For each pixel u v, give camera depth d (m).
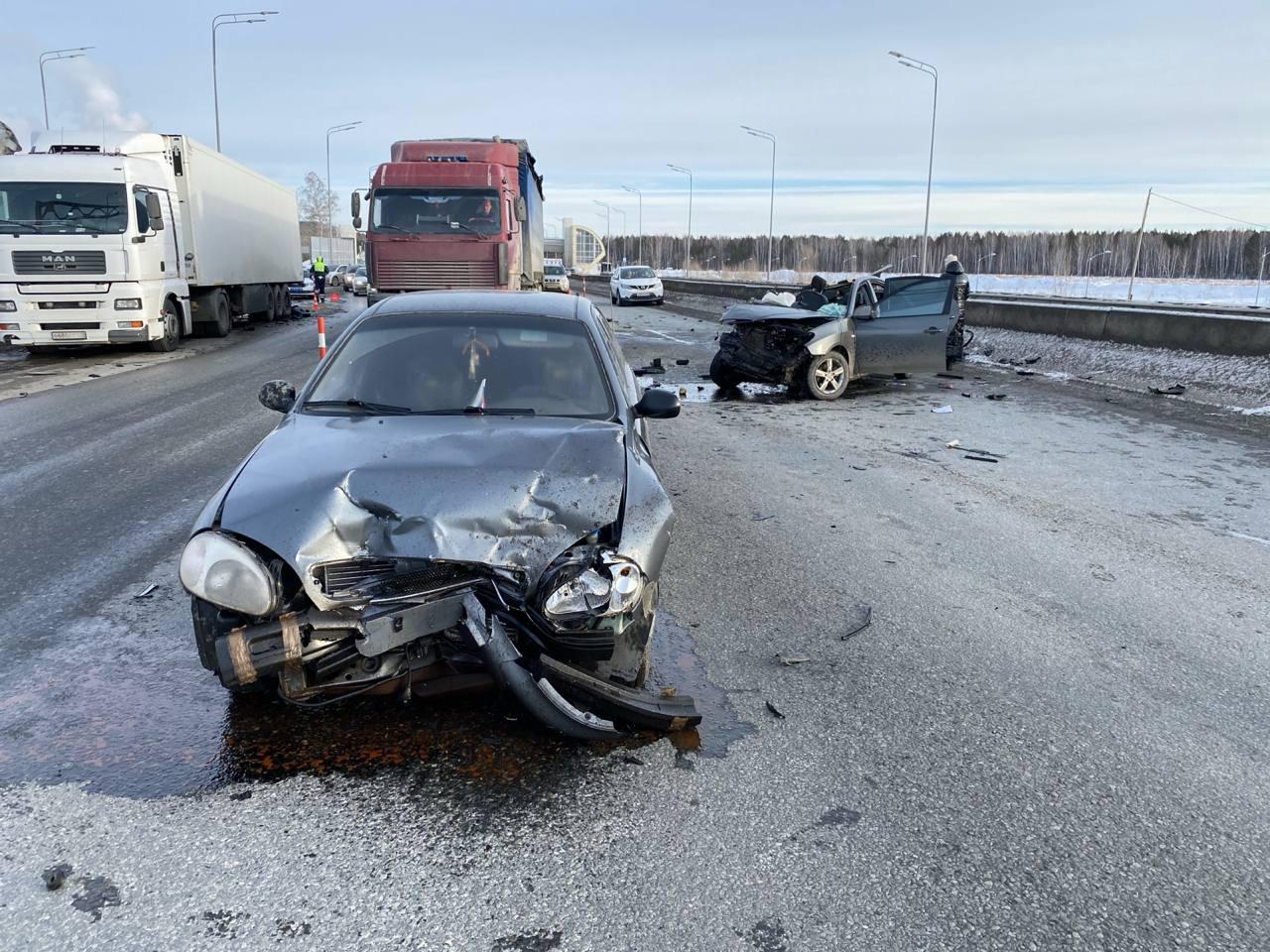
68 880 2.49
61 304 14.89
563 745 3.23
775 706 3.57
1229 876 2.62
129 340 15.47
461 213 15.78
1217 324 13.63
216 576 2.92
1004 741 3.35
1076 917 2.44
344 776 3.01
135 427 9.36
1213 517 6.48
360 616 2.95
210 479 7.11
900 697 3.68
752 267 90.44
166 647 3.98
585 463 3.41
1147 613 4.66
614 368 4.43
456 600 3.00
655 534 3.23
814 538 5.86
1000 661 4.05
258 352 17.56
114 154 15.53
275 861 2.59
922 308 12.73
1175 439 9.39
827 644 4.19
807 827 2.80
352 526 3.04
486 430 3.70
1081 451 8.78
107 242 14.93
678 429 10.03
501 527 3.08
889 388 13.58
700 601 4.70
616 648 3.23
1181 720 3.55
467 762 3.11
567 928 2.35
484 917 2.38
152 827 2.73
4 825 2.71
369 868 2.57
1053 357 16.19
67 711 3.40
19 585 4.74
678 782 3.02
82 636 4.10
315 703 3.16
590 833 2.74
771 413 11.28
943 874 2.60
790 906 2.45
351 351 4.36
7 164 14.71
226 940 2.28
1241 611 4.71
